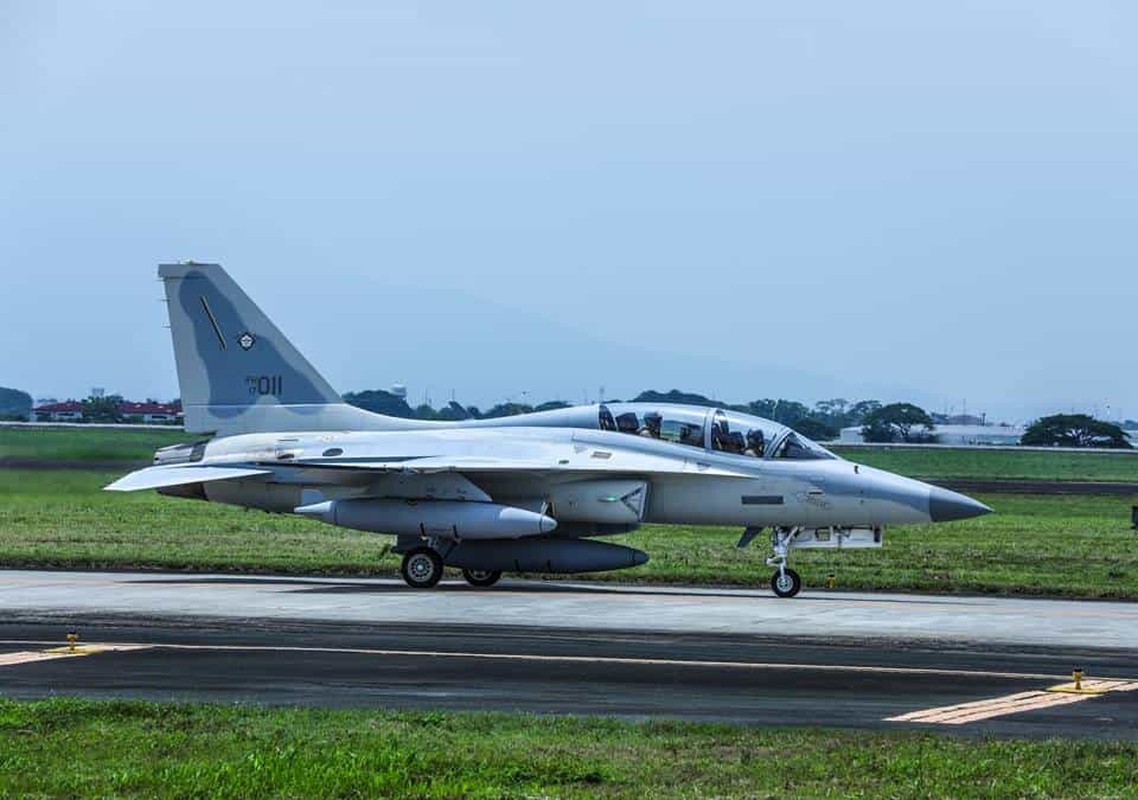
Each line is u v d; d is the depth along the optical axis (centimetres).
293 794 2206
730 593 5469
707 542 7969
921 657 3672
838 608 4850
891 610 4800
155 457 6084
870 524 5509
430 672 3391
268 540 7644
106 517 9069
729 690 3167
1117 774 2347
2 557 6412
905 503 5447
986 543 7950
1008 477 18012
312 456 5788
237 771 2319
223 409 6125
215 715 2772
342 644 3862
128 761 2412
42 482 10631
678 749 2503
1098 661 3638
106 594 5119
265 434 6019
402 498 5625
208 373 6131
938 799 2205
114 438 12681
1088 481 16962
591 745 2528
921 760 2420
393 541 7738
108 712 2786
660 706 2977
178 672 3372
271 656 3631
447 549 5566
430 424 5984
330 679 3291
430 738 2580
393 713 2805
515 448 5675
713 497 5562
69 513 9350
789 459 5538
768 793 2231
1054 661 3628
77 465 11562
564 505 5653
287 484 5844
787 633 4141
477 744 2528
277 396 6084
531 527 5388
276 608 4712
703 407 5734
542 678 3316
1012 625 4378
